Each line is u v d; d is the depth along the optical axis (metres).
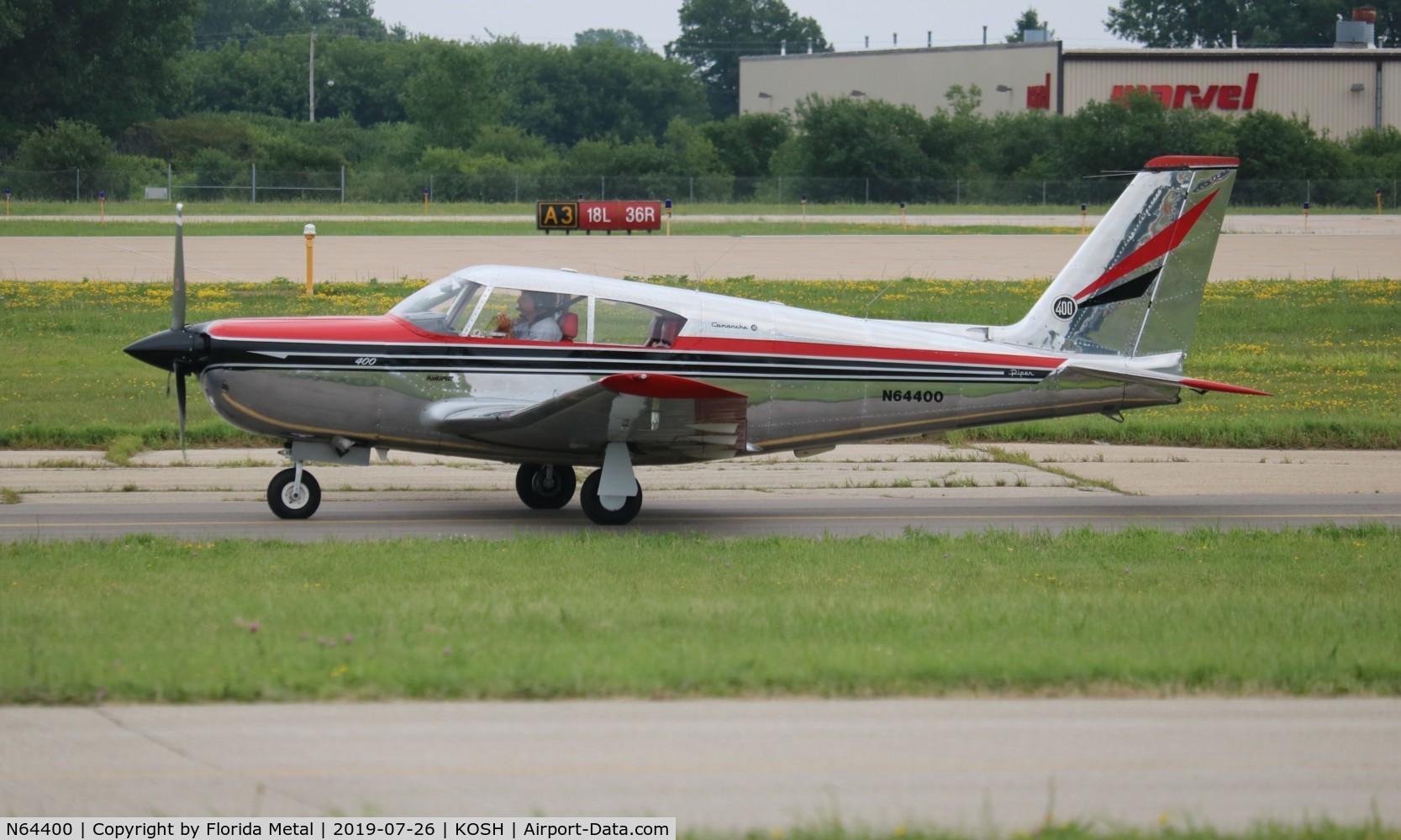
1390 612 26.52
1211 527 39.81
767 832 15.32
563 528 38.44
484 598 26.58
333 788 16.53
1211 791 16.92
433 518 39.53
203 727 18.34
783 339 39.97
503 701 19.61
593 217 148.00
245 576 28.78
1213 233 42.06
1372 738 18.86
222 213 181.38
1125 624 24.75
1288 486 47.28
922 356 40.81
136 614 24.03
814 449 41.62
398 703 19.44
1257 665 21.36
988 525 39.81
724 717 19.14
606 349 38.91
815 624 24.14
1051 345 42.06
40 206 180.62
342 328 38.16
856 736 18.52
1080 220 187.00
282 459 48.56
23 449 49.31
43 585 27.47
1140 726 19.16
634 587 28.38
